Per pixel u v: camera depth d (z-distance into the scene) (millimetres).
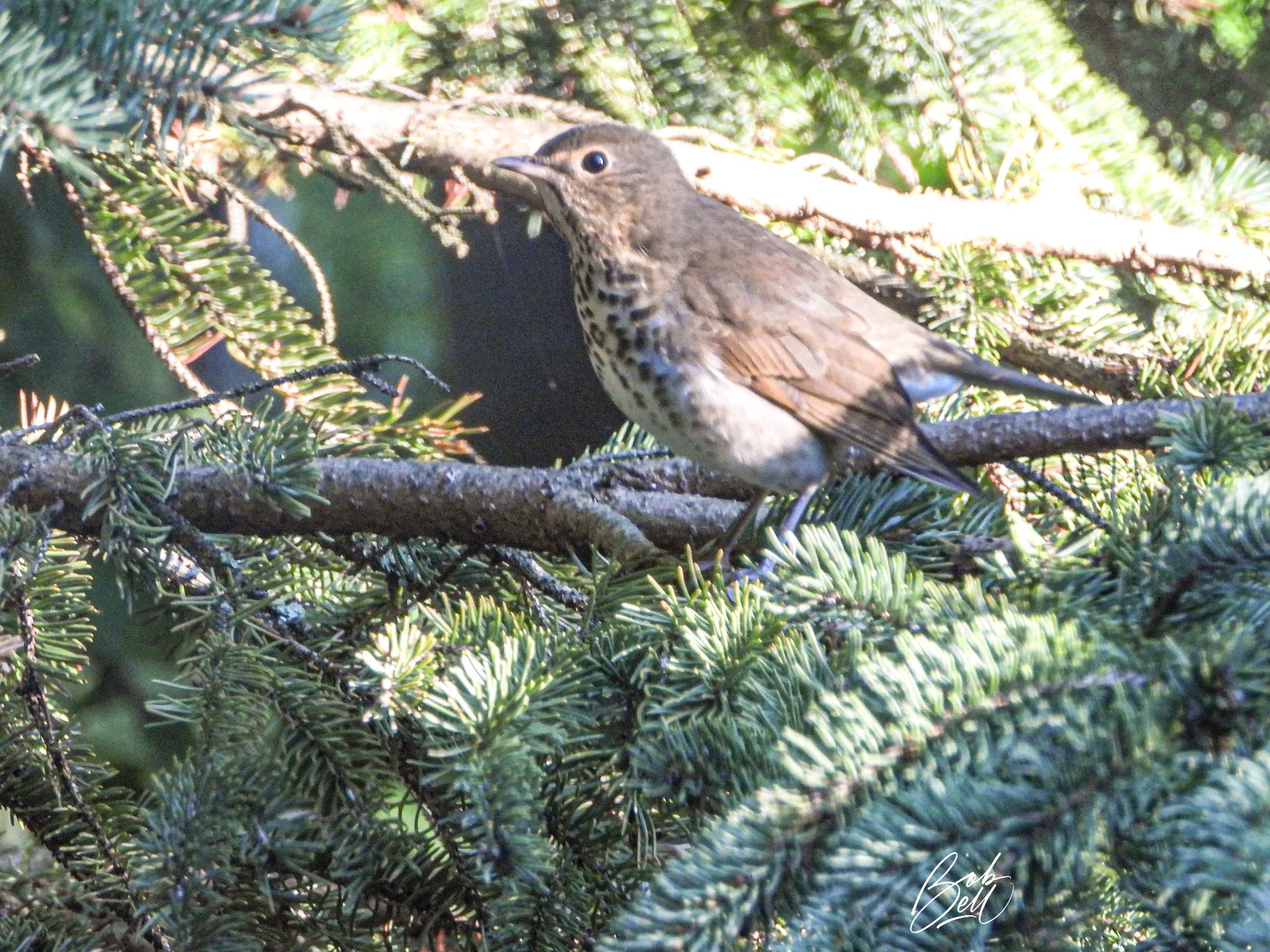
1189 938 3662
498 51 9219
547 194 7934
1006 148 9062
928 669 3918
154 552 5672
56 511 5754
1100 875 3854
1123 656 3805
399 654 4957
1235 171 8945
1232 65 10172
